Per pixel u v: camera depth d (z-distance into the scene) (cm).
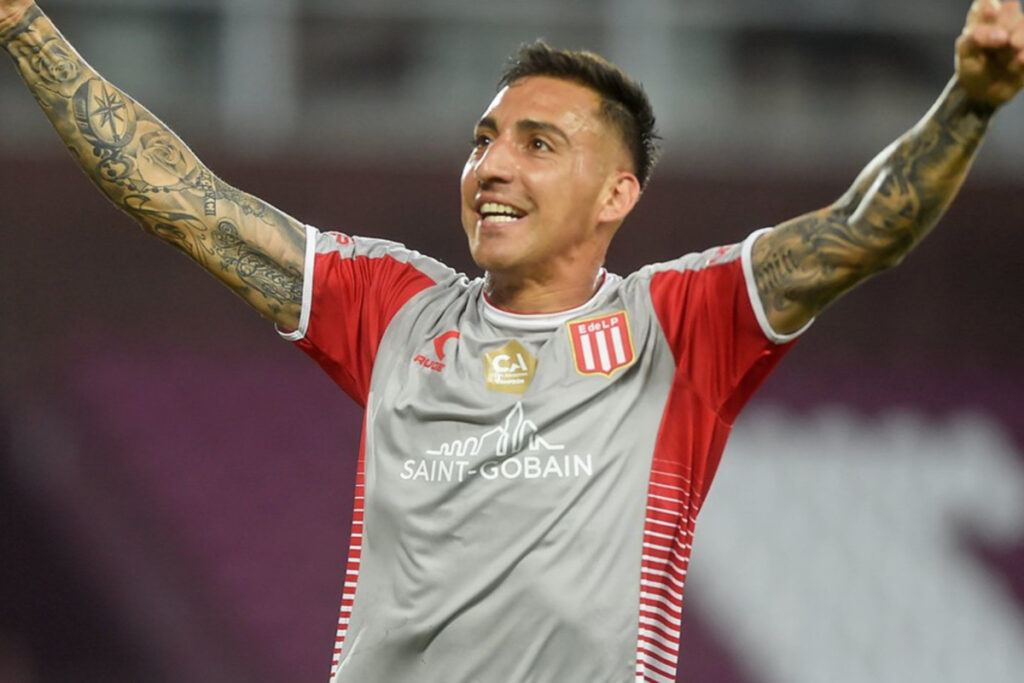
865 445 3169
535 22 3775
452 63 3759
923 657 2973
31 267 3156
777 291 1057
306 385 3194
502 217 1114
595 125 1125
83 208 3177
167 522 3041
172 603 2995
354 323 1168
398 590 1066
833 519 3083
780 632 2961
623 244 3225
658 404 1080
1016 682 2972
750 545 3042
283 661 2961
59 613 2989
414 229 3192
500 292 1136
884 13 3869
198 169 1162
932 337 3288
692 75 3812
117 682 2970
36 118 3262
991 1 943
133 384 3130
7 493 3034
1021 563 3075
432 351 1118
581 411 1066
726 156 3284
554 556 1038
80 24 3672
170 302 3183
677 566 1080
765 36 3847
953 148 986
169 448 3097
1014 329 3294
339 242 1187
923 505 3125
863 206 1023
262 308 1170
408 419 1091
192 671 2953
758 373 1094
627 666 1045
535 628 1038
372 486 1095
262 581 3012
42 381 3114
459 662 1045
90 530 3030
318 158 3203
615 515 1051
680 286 1109
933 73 3878
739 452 3148
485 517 1049
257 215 1164
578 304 1127
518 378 1082
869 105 3825
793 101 3819
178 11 3688
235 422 3136
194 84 3672
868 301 3294
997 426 3203
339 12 3719
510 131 1120
